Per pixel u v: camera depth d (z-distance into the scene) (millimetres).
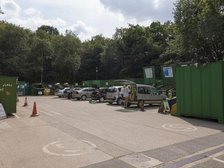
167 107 17922
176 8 33188
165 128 11961
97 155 7715
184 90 15672
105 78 67438
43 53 64812
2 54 58125
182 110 15812
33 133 10805
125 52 57812
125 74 56406
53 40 67000
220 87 13484
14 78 16703
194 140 9594
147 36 58156
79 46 67938
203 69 14453
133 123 13336
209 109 14102
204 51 34094
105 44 73000
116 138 9867
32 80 65438
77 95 33969
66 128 11891
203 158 7434
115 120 14367
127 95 21938
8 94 16547
